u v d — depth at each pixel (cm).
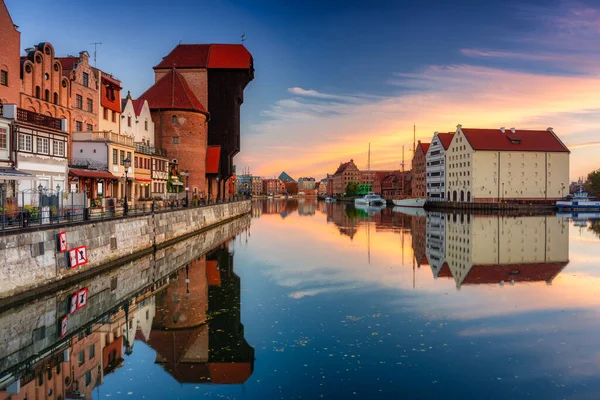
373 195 16812
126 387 1308
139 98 7362
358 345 1565
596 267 3120
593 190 14000
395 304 2112
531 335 1662
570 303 2120
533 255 3678
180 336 1733
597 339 1620
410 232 5684
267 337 1658
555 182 11244
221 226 6575
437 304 2111
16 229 2078
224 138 8250
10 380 1376
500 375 1326
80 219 2839
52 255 2298
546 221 7338
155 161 6050
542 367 1382
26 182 3122
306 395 1216
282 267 3142
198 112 7431
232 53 8444
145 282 2645
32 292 2127
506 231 5678
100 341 1703
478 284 2562
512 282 2617
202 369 1416
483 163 11000
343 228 6356
